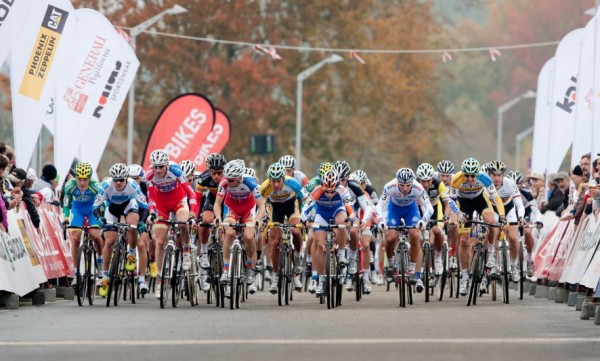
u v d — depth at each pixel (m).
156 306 35.34
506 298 37.62
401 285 35.06
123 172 35.78
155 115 104.19
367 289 42.25
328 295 34.06
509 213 41.28
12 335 25.30
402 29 120.62
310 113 113.12
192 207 36.03
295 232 38.06
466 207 39.12
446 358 21.12
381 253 52.62
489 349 22.52
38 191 41.06
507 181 40.91
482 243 36.38
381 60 116.31
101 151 49.03
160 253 35.12
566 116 50.81
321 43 114.25
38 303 35.78
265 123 111.88
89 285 35.50
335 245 36.03
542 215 48.56
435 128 131.00
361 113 121.50
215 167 34.91
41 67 40.47
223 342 23.72
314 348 22.66
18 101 40.28
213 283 35.75
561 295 37.97
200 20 104.44
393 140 125.81
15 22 37.66
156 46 103.44
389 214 37.72
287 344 23.36
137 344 23.47
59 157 45.41
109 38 46.56
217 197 34.94
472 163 37.31
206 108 55.56
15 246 34.38
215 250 35.38
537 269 43.84
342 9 114.50
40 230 38.00
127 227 35.72
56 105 45.66
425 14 124.06
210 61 105.50
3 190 33.22
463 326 27.34
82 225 38.28
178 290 36.09
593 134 38.62
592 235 33.91
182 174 36.19
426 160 134.62
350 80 116.19
